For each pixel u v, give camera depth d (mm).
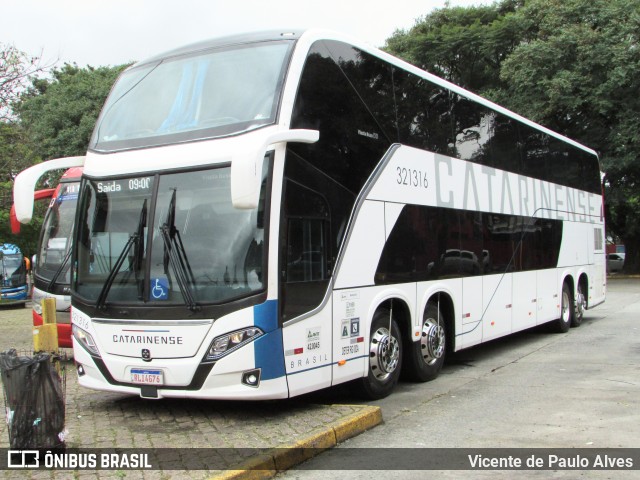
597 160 16562
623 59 24703
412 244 8102
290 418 6305
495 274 10398
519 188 11500
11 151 16047
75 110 33906
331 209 6680
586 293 15242
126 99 7164
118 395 7613
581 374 9289
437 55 32844
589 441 5980
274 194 5973
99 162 6801
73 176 10742
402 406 7391
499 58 32562
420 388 8398
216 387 5852
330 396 7863
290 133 5945
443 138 9016
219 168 6102
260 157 5434
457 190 9281
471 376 9281
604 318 16672
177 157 6309
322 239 6562
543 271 12484
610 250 49594
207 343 5859
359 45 7438
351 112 7121
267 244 5895
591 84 26188
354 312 6973
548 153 13062
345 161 6941
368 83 7477
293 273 6129
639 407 7262
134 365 6156
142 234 6297
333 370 6625
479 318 9828
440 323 8930
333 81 6898
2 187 15453
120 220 6484
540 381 8836
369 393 7445
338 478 5031
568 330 14234
